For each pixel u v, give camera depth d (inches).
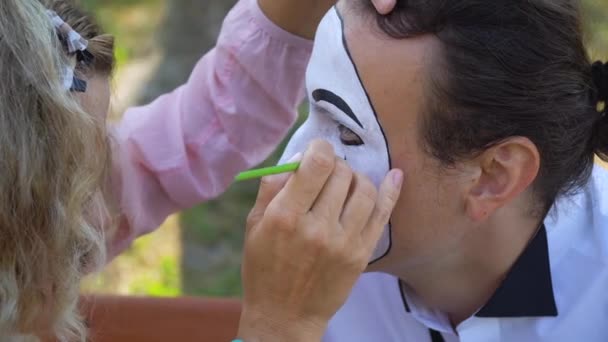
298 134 68.0
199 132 83.7
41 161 55.3
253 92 82.7
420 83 62.0
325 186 62.4
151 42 220.1
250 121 83.4
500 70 61.1
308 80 66.6
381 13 62.5
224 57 82.4
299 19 79.0
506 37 61.2
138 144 83.6
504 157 63.5
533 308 68.9
